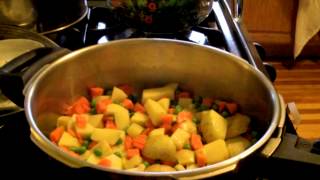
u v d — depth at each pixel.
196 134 0.28
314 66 0.92
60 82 0.29
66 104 0.30
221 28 0.40
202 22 0.42
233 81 0.30
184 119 0.29
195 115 0.30
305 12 0.82
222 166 0.20
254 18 0.84
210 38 0.39
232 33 0.39
